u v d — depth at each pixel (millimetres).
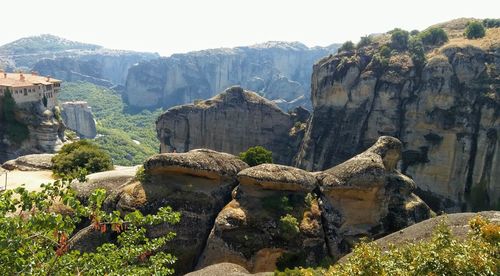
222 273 28781
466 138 78875
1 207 11586
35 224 11562
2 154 88188
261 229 35312
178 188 38875
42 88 97250
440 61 84250
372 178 38219
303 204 38156
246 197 37938
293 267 34406
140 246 14984
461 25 110625
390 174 43094
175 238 35625
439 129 81625
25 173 57969
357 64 96250
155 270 14398
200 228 37000
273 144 115250
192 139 118000
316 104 103750
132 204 37031
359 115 93188
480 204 76312
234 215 35656
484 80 81000
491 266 16172
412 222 40000
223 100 117250
